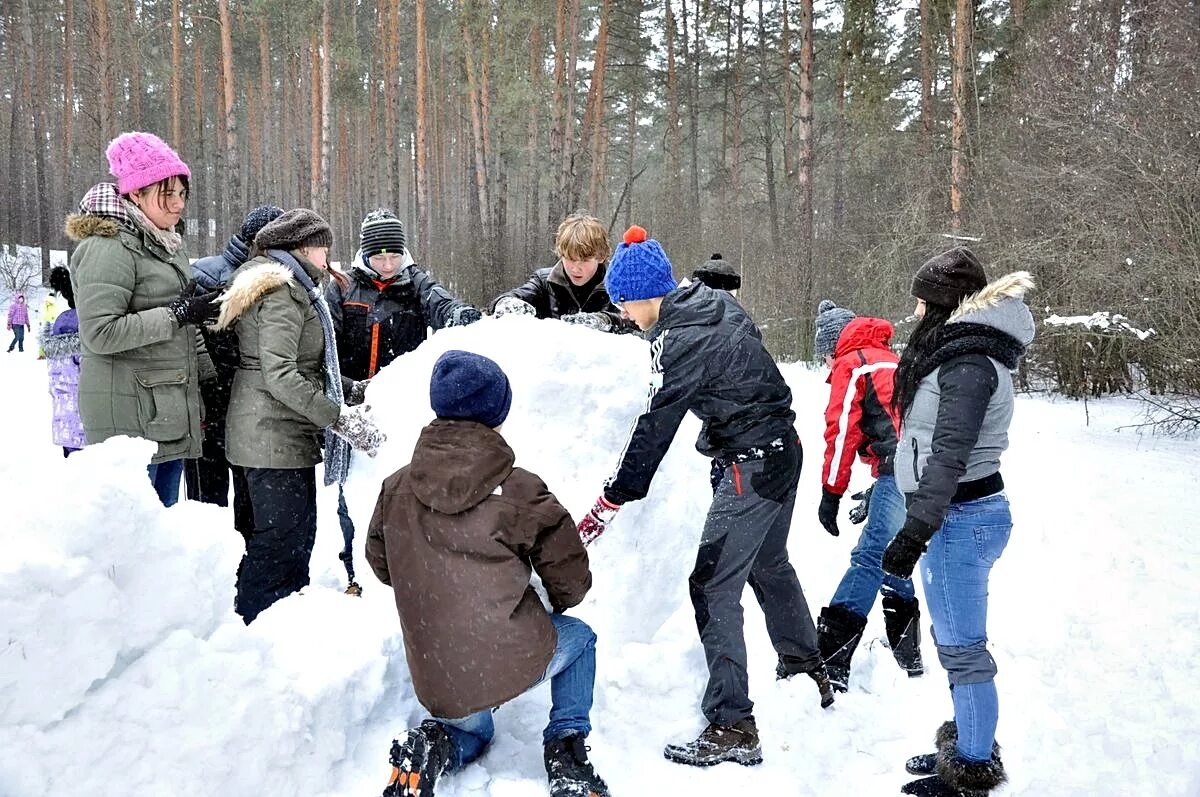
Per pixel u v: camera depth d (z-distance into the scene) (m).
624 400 3.36
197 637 2.03
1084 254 9.89
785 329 18.17
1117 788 2.50
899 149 17.73
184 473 3.77
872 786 2.58
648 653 3.09
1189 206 8.73
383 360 3.99
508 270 26.50
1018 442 8.00
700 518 3.57
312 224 3.25
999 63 17.05
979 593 2.47
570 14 23.02
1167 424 8.73
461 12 24.95
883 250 14.55
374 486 3.29
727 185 32.31
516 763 2.45
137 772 1.79
